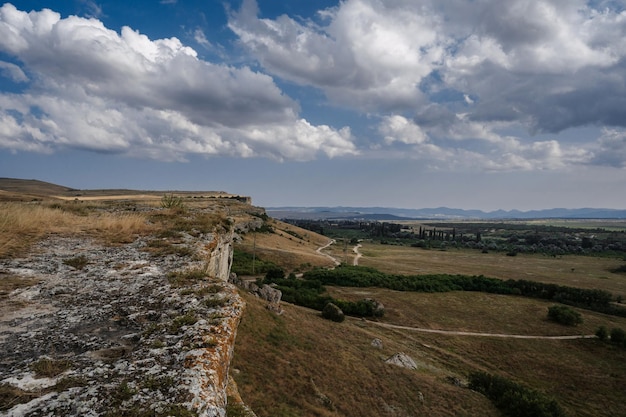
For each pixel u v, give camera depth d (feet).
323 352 111.34
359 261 392.88
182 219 60.29
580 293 264.72
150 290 27.48
